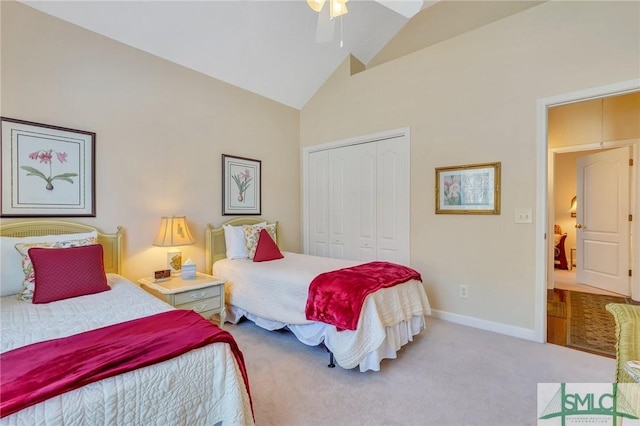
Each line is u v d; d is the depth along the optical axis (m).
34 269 1.88
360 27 3.62
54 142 2.35
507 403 1.78
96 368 1.06
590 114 4.00
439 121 3.17
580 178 4.60
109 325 1.49
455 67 3.06
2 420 0.87
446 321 3.12
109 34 2.62
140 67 2.84
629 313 1.43
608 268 4.19
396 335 2.31
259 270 2.84
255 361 2.29
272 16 3.01
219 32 2.96
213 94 3.44
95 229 2.54
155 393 1.15
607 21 2.32
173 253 2.97
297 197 4.50
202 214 3.36
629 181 3.89
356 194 3.92
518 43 2.70
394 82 3.50
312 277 2.46
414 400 1.81
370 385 1.97
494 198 2.83
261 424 1.60
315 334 2.33
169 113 3.06
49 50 2.32
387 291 2.27
